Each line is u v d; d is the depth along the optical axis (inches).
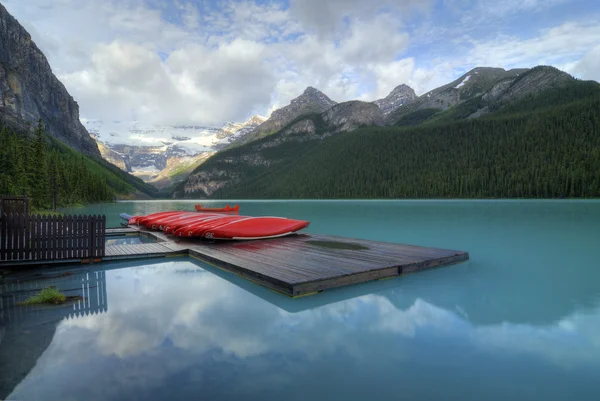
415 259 345.4
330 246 427.2
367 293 268.4
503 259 410.6
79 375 142.4
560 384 141.2
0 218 332.2
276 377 143.9
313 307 235.6
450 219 1032.8
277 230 513.7
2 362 152.8
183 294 264.7
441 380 143.9
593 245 520.1
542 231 700.0
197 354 164.1
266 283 281.7
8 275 322.7
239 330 194.5
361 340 182.2
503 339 183.9
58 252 356.5
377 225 879.1
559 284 297.0
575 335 189.6
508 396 132.7
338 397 130.2
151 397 127.6
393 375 147.3
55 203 1882.4
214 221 533.0
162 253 408.2
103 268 354.9
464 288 284.0
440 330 196.7
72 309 227.0
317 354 166.1
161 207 2322.8
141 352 165.0
